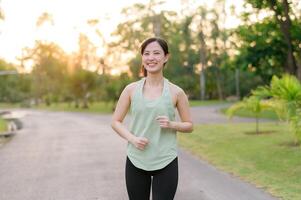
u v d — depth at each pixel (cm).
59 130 2450
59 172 1020
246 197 711
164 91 364
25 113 5891
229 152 1210
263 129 1780
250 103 1614
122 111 373
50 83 9538
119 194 773
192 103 6519
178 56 7594
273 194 723
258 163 1012
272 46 3020
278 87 1275
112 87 5378
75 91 6575
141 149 360
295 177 845
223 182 830
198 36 7350
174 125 357
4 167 1129
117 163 1127
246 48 3166
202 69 7600
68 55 7938
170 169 362
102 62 6769
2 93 10762
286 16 2503
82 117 4081
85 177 941
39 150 1490
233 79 8050
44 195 788
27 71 10438
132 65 5597
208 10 7075
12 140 1933
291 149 1170
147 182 371
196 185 812
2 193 818
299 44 2805
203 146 1381
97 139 1803
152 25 6347
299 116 1148
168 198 363
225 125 2098
